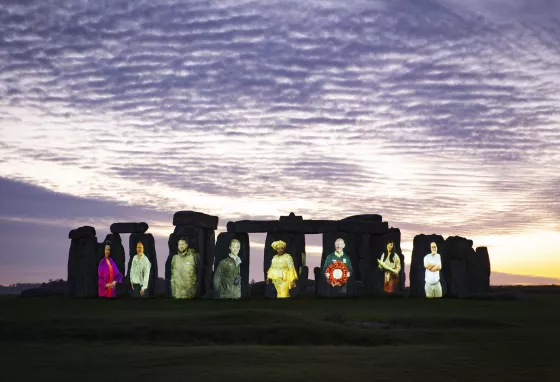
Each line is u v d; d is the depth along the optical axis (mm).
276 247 52375
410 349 28391
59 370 23984
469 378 22375
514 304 47000
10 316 37844
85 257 56500
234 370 23734
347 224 53500
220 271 52125
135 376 22828
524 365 24562
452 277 54781
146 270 54312
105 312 40781
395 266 55219
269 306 44719
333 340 31312
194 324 34156
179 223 53312
